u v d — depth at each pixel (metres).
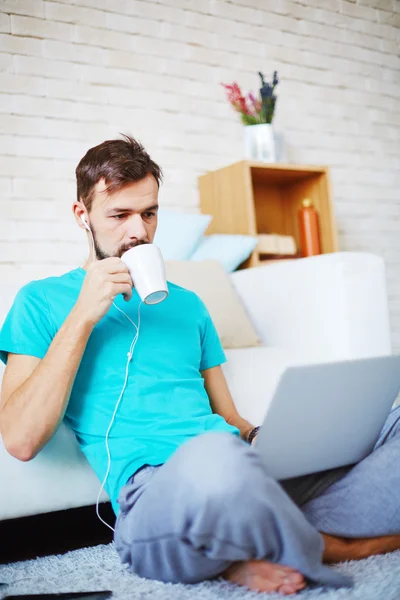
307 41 3.66
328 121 3.71
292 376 1.01
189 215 2.70
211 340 1.52
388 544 1.18
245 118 3.12
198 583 1.10
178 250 2.60
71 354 1.22
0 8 2.79
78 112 2.93
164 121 3.16
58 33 2.91
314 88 3.67
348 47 3.82
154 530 1.02
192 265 2.21
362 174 3.82
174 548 1.01
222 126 3.32
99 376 1.30
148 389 1.30
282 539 0.96
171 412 1.29
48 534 1.74
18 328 1.31
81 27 2.97
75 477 1.51
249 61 3.44
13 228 2.75
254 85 3.44
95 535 1.71
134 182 1.33
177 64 3.21
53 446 1.49
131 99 3.07
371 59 3.90
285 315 2.13
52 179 2.85
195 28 3.28
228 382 1.76
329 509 1.15
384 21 3.97
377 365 1.13
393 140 3.96
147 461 1.21
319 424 1.11
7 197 2.75
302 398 1.05
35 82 2.84
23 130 2.80
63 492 1.49
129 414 1.27
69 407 1.33
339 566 1.15
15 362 1.29
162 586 1.12
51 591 1.18
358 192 3.79
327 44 3.73
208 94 3.29
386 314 2.00
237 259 2.72
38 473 1.47
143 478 1.18
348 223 3.74
